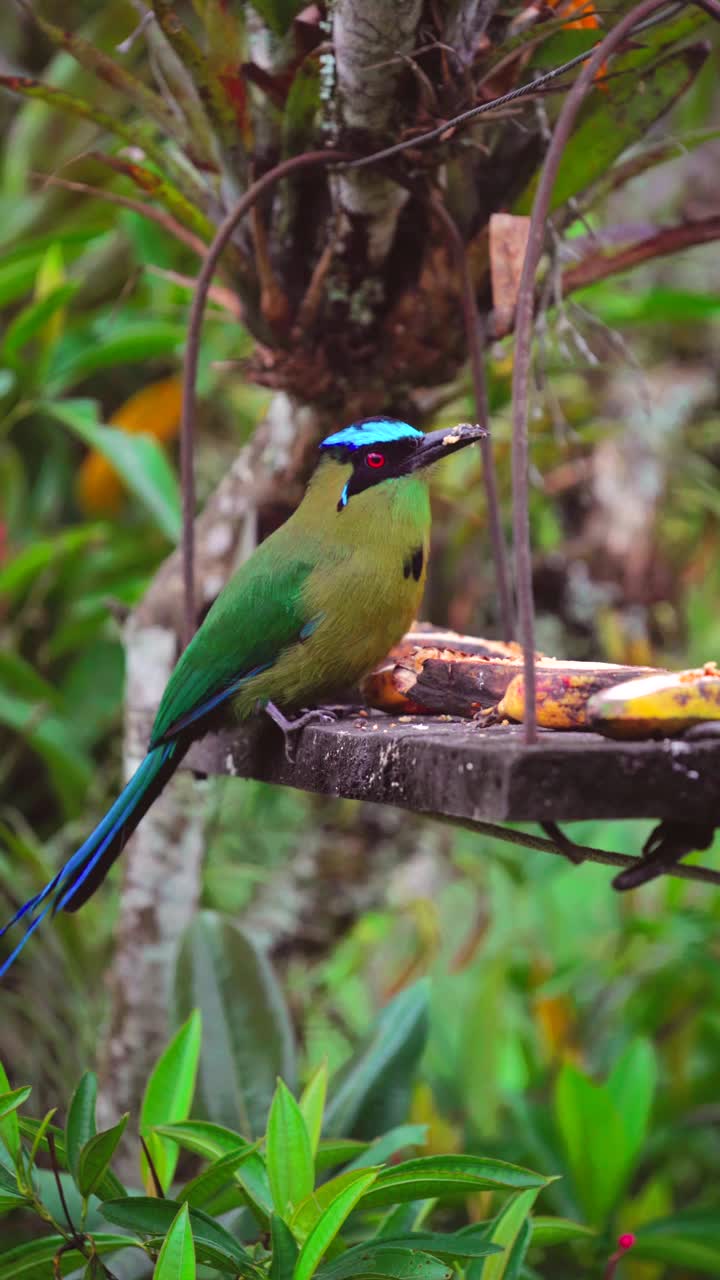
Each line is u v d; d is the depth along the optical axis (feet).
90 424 34.14
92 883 22.61
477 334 24.26
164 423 41.57
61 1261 18.22
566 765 15.37
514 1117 34.09
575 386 41.24
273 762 22.47
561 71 19.04
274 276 25.18
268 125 24.56
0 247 38.91
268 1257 18.11
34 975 33.24
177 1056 22.75
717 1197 34.58
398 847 37.01
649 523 40.01
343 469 22.61
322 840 36.68
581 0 22.79
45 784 39.96
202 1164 28.86
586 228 25.27
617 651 36.94
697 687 16.03
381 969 37.83
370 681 22.95
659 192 41.39
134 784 22.88
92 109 25.68
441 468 23.71
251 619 22.31
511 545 38.86
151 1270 21.93
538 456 38.52
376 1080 25.63
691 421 41.50
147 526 40.88
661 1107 35.94
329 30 22.71
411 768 17.33
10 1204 18.03
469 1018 33.09
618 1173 28.09
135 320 38.37
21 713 34.63
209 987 26.71
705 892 38.58
